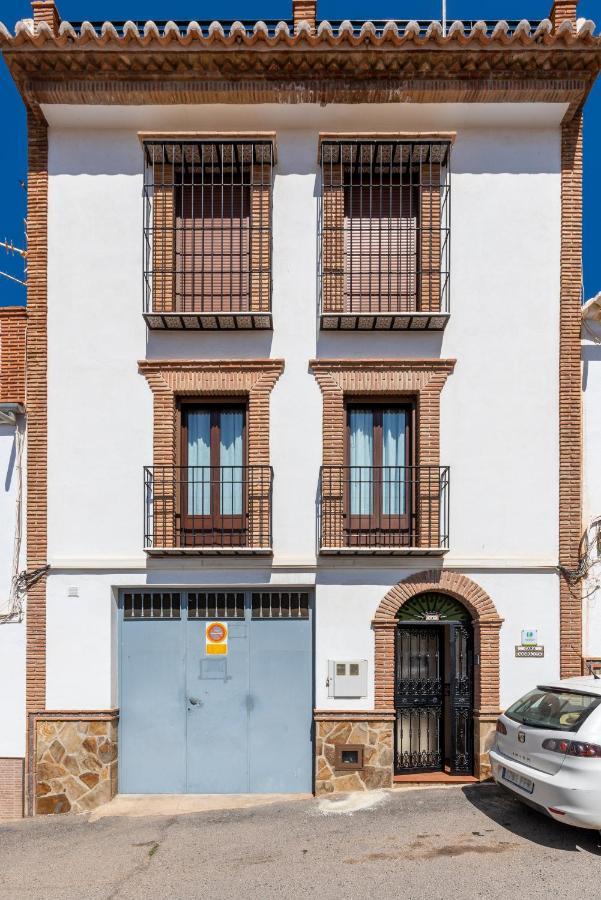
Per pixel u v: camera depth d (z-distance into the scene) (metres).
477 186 8.30
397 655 8.23
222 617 8.20
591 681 6.55
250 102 8.08
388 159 8.30
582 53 7.73
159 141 7.95
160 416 8.12
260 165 8.27
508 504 8.09
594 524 8.11
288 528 8.05
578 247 8.29
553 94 7.97
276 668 8.14
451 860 5.75
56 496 8.09
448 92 7.97
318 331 8.19
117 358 8.20
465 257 8.26
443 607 8.19
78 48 7.71
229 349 8.20
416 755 8.16
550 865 5.60
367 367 8.14
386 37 7.63
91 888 5.55
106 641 7.94
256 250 8.23
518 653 7.92
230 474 8.36
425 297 8.22
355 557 7.97
